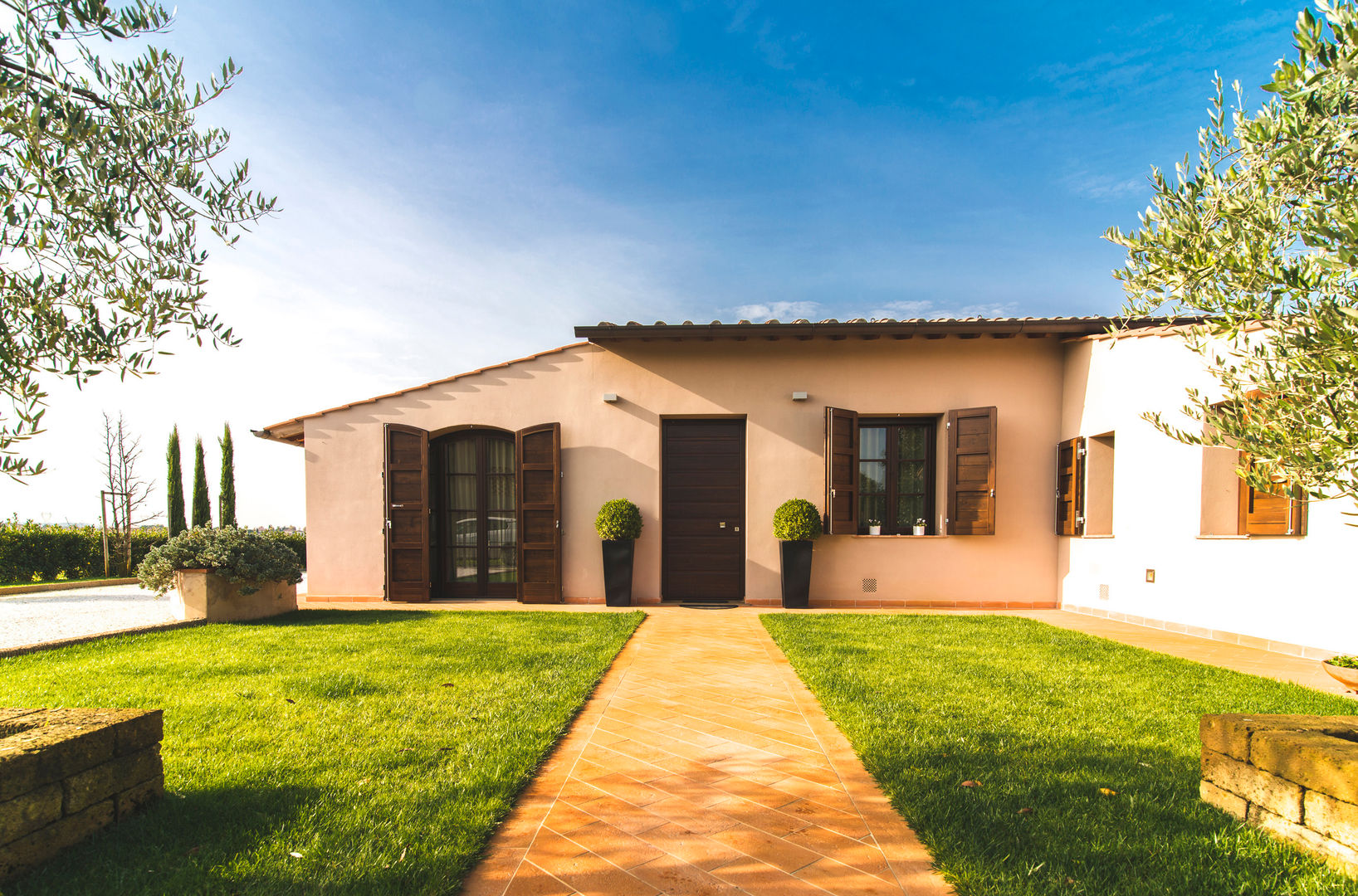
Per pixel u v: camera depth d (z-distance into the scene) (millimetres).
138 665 4926
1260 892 1991
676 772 3025
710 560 9438
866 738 3355
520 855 2277
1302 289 2145
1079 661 5227
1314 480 2207
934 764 3004
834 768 3080
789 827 2492
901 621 7277
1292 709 3922
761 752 3297
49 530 14508
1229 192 2336
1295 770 2244
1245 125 2316
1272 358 2416
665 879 2129
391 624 6980
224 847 2221
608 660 5176
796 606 8766
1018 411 9117
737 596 9398
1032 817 2480
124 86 2574
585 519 9266
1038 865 2121
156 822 2383
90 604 10469
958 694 4246
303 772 2889
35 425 2402
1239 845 2244
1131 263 2703
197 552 7184
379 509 9430
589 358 9375
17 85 2260
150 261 2715
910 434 9547
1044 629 6781
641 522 9055
